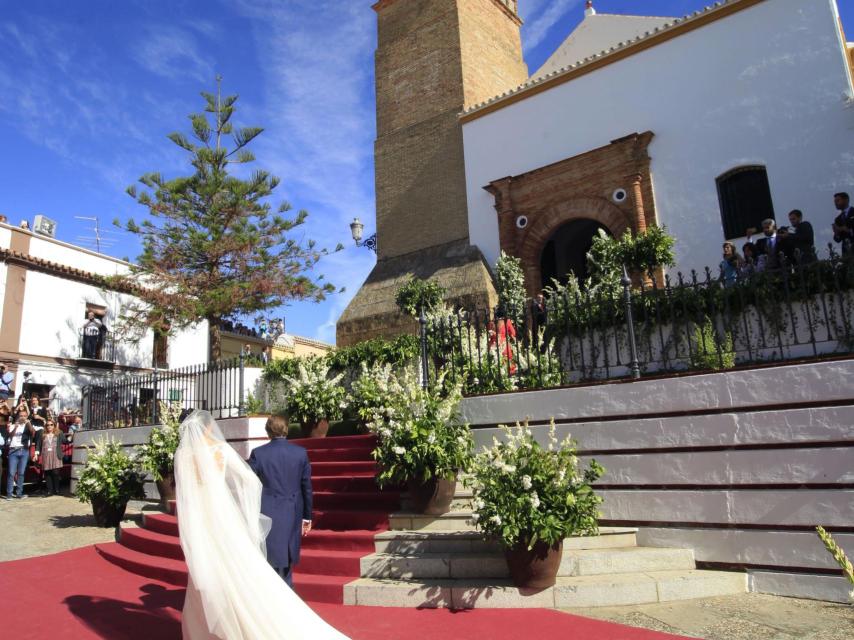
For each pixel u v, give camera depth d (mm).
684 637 4680
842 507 5512
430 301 17062
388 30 23547
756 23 14703
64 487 14969
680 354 8250
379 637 4887
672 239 12820
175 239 18797
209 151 19078
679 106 15609
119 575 7312
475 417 7570
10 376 16672
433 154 21125
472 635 4863
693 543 6113
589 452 6773
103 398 14422
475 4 22656
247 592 3838
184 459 4199
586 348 8672
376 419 7168
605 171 16531
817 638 4582
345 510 7402
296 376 12602
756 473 5914
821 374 5762
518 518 5402
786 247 9836
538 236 17594
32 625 5574
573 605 5449
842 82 13430
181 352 24812
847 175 13102
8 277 18844
